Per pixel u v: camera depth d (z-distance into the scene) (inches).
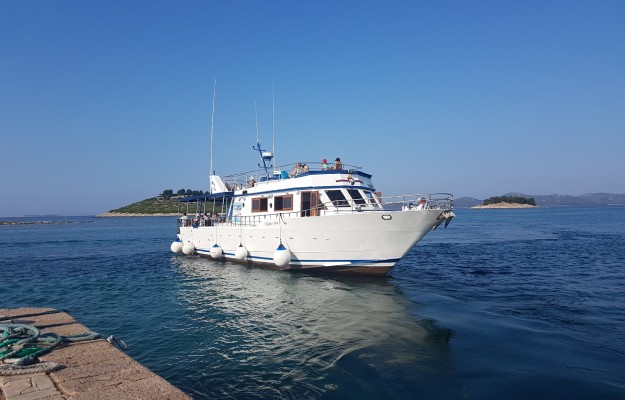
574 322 458.3
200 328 482.9
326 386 315.3
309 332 454.6
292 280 755.4
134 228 3508.9
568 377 312.2
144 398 211.5
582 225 2566.4
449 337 419.2
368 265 733.3
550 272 817.5
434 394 295.4
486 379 315.3
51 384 229.6
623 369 325.4
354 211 766.5
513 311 513.3
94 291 729.6
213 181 1181.1
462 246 1402.6
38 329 320.2
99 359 271.6
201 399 299.6
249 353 393.4
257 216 904.9
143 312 567.8
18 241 2069.4
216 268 949.8
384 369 343.6
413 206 722.2
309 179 805.9
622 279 723.4
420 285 698.8
